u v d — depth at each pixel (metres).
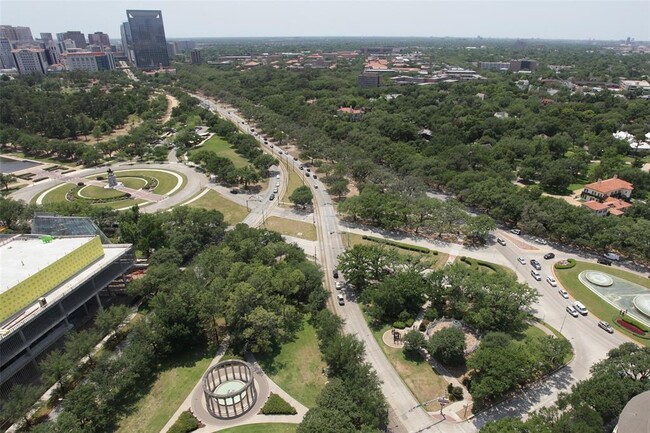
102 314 115.50
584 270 153.75
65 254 123.62
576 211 170.25
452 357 109.19
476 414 95.69
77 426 85.25
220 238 169.25
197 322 115.12
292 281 129.75
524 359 97.50
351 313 132.25
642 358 94.38
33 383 107.62
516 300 122.00
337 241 177.75
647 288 142.88
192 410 97.69
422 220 184.12
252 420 94.81
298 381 106.19
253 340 116.19
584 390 89.00
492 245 173.25
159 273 133.38
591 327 125.06
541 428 78.38
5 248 130.75
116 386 96.38
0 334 98.12
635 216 181.25
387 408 93.31
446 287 134.38
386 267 148.50
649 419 78.00
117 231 179.25
